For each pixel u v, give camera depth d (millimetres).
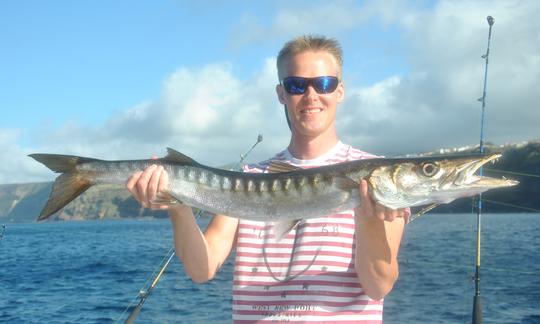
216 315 3865
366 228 1263
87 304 4523
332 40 1418
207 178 1527
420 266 6176
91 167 1571
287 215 1446
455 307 3871
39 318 3986
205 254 1391
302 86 1385
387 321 3482
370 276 1253
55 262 8461
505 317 3549
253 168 1601
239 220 1480
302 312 1273
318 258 1313
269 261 1355
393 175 1400
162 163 1558
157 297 4711
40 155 1587
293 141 1511
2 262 8633
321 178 1427
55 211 1570
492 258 6832
